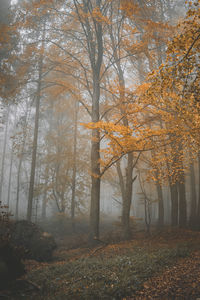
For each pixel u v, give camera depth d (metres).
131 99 9.89
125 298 4.21
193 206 18.56
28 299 4.43
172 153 8.32
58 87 15.34
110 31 14.00
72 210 18.89
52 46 16.00
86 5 12.48
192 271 5.12
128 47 12.36
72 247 11.95
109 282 4.88
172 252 7.01
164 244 9.08
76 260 7.95
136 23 12.49
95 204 12.09
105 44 15.30
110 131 8.72
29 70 15.07
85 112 20.86
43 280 5.65
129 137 8.44
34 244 9.05
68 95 21.28
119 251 8.80
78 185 20.64
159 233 12.26
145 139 8.54
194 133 7.35
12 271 5.12
